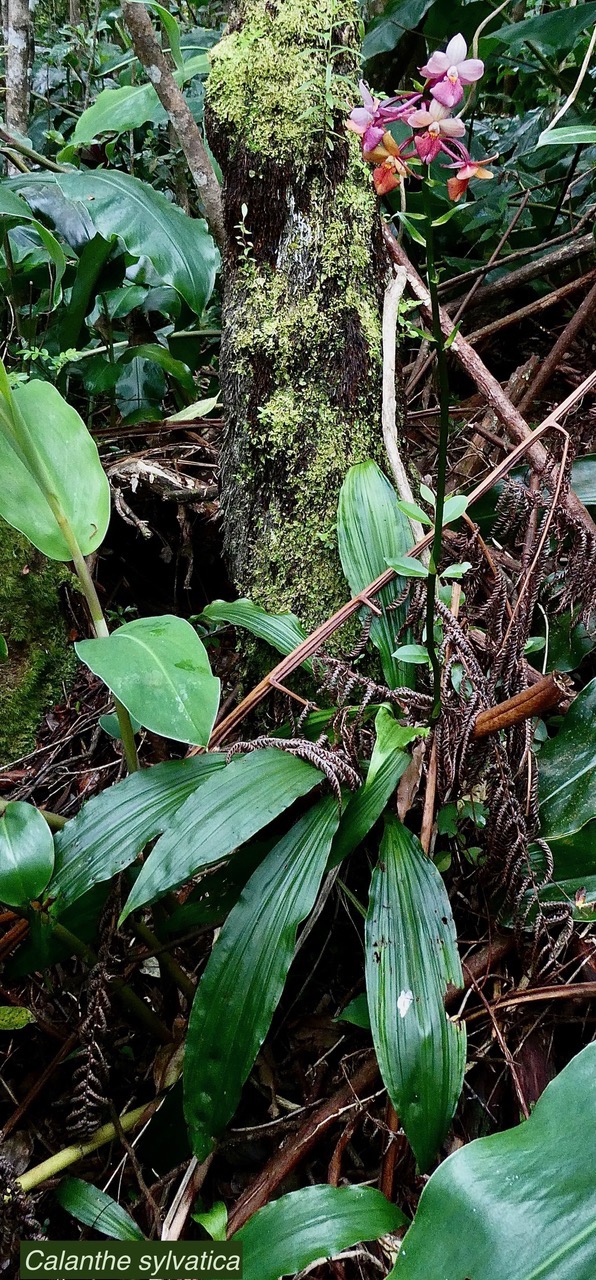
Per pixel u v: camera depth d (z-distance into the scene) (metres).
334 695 1.34
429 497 1.10
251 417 1.55
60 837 1.19
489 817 1.22
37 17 3.95
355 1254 1.05
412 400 2.41
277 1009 1.41
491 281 2.69
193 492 2.08
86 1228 1.20
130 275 2.63
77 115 3.42
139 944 1.41
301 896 1.12
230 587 2.27
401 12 2.56
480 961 1.26
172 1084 1.28
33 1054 1.43
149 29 1.78
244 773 1.18
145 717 1.04
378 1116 1.22
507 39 2.20
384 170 0.87
